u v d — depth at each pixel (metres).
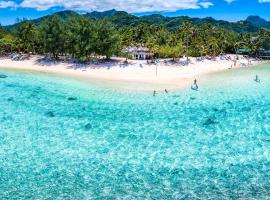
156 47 108.12
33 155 34.69
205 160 33.62
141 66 92.75
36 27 116.94
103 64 95.44
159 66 93.88
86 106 53.44
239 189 28.09
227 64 106.56
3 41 123.38
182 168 31.91
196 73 87.31
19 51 120.56
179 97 59.53
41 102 55.75
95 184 29.02
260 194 27.30
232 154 35.03
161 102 56.06
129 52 110.62
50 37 102.44
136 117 47.72
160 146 37.19
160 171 31.33
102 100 57.34
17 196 27.02
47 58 108.31
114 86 69.25
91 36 96.50
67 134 40.75
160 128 43.09
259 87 67.94
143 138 39.56
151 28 149.75
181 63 98.94
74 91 64.69
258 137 39.91
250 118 47.34
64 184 28.97
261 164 32.66
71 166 32.31
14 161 33.28
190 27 145.00
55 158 34.06
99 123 44.94
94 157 34.34
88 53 97.12
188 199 26.69
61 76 82.94
